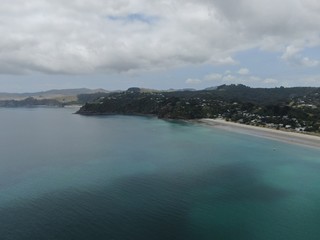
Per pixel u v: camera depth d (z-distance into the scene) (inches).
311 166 3818.9
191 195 2716.5
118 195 2704.2
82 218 2225.6
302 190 2898.6
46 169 3663.9
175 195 2711.6
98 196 2682.1
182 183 3063.5
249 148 4980.3
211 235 2012.8
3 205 2475.4
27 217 2244.1
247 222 2207.2
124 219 2213.3
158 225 2130.9
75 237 1952.5
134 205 2474.2
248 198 2667.3
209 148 4992.6
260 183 3093.0
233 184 3048.7
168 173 3440.0
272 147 5054.1
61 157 4382.4
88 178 3245.6
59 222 2161.7
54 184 3036.4
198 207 2449.6
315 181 3186.5
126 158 4247.0
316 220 2251.5
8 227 2086.6
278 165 3850.9
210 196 2696.9
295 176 3366.1
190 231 2055.9
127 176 3314.5
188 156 4360.2
